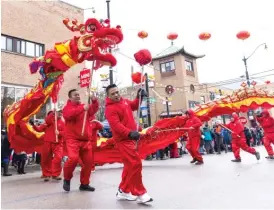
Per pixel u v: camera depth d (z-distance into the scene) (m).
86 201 5.15
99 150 10.11
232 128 10.95
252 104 11.75
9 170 11.34
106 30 5.82
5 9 14.92
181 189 5.89
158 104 29.78
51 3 17.06
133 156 4.74
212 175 7.65
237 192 5.38
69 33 17.75
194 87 30.25
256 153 10.55
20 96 14.89
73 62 6.74
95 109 6.21
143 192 4.70
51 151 8.57
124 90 25.09
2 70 14.41
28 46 15.78
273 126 11.38
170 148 15.48
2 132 10.49
